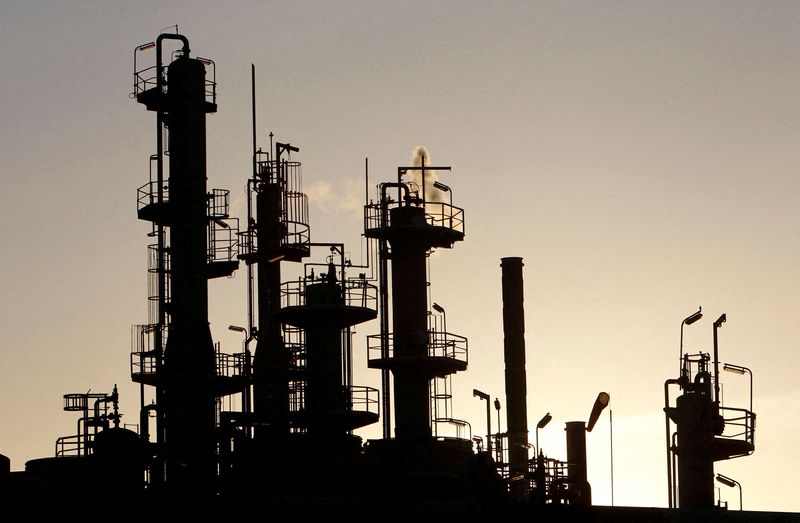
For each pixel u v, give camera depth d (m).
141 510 174.75
